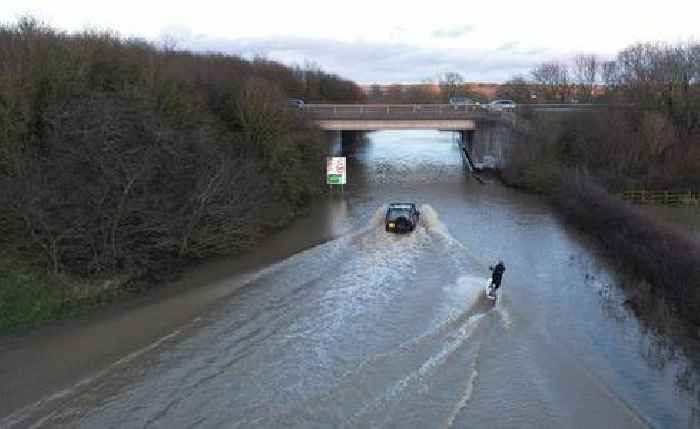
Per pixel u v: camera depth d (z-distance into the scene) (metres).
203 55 62.78
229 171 31.58
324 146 51.66
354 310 23.16
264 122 40.97
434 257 30.12
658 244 26.94
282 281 26.45
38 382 17.25
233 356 19.14
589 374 18.42
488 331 21.30
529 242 33.34
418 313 22.88
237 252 30.94
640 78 64.06
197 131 32.41
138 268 26.23
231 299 24.22
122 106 27.84
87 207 24.95
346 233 35.03
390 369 18.39
